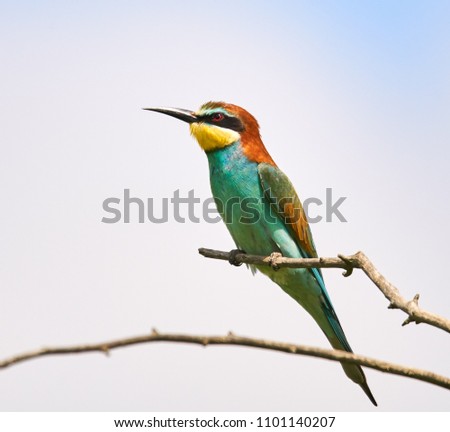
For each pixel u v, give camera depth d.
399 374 4.83
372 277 6.61
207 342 4.77
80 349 4.55
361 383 8.69
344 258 7.00
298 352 4.84
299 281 10.88
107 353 4.60
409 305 6.03
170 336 4.72
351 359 4.83
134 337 4.67
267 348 4.82
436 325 5.84
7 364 4.40
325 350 4.85
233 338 4.81
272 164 11.43
